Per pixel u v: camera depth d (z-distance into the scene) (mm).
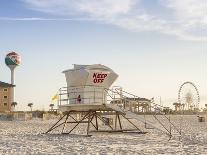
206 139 23562
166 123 51438
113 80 26578
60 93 27109
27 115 71562
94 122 52406
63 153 16125
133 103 27688
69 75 26484
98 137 25359
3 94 98875
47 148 18328
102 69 26297
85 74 25500
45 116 72062
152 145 19656
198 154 15664
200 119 58344
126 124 48281
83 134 28875
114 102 26906
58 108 27484
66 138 24719
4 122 57969
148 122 26406
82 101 25797
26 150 17453
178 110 119688
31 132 32094
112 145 19703
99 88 26062
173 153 15938
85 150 17266
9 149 17938
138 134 28031
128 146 19109
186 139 23625
